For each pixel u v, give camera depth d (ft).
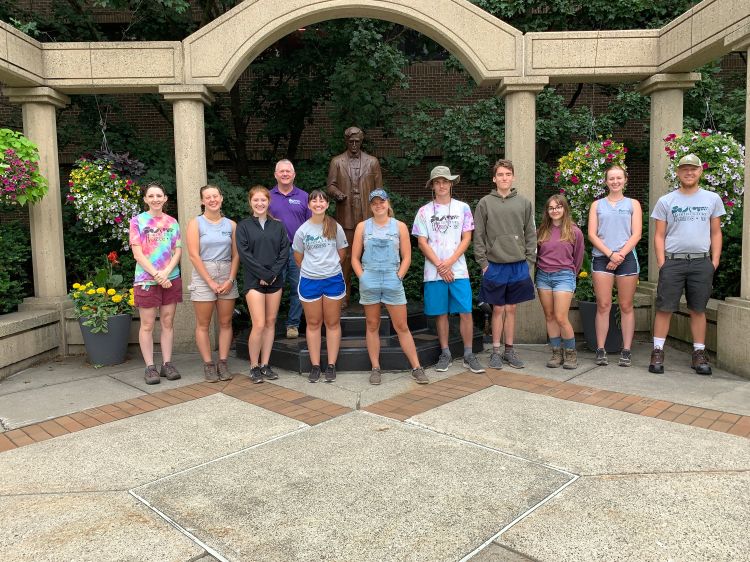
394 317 16.58
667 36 20.20
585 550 8.18
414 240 29.07
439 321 17.99
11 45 18.66
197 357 20.74
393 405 14.83
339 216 21.38
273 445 12.37
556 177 22.85
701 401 14.55
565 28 30.42
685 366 18.07
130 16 35.09
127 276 23.62
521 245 17.70
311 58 32.07
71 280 25.41
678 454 11.36
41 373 18.80
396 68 29.30
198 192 21.33
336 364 18.07
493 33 20.90
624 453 11.47
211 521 9.26
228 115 37.37
